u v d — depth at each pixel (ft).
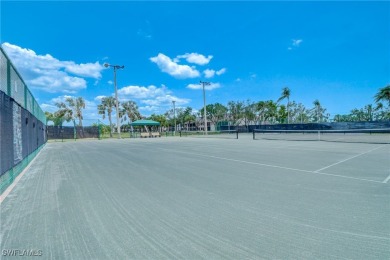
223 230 12.17
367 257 9.45
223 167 31.22
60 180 24.68
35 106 49.37
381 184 21.09
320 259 9.36
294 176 24.99
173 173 27.71
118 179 24.81
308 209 14.99
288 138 103.19
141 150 57.41
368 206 15.35
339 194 18.19
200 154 46.80
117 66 132.87
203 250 10.23
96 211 15.23
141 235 11.75
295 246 10.41
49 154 51.42
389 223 12.66
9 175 22.56
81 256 9.87
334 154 43.42
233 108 254.88
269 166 31.45
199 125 307.37
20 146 29.09
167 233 11.94
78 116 190.19
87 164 35.78
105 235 11.80
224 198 17.63
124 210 15.35
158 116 291.58
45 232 12.17
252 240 11.03
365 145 62.75
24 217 14.28
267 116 261.44
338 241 10.79
